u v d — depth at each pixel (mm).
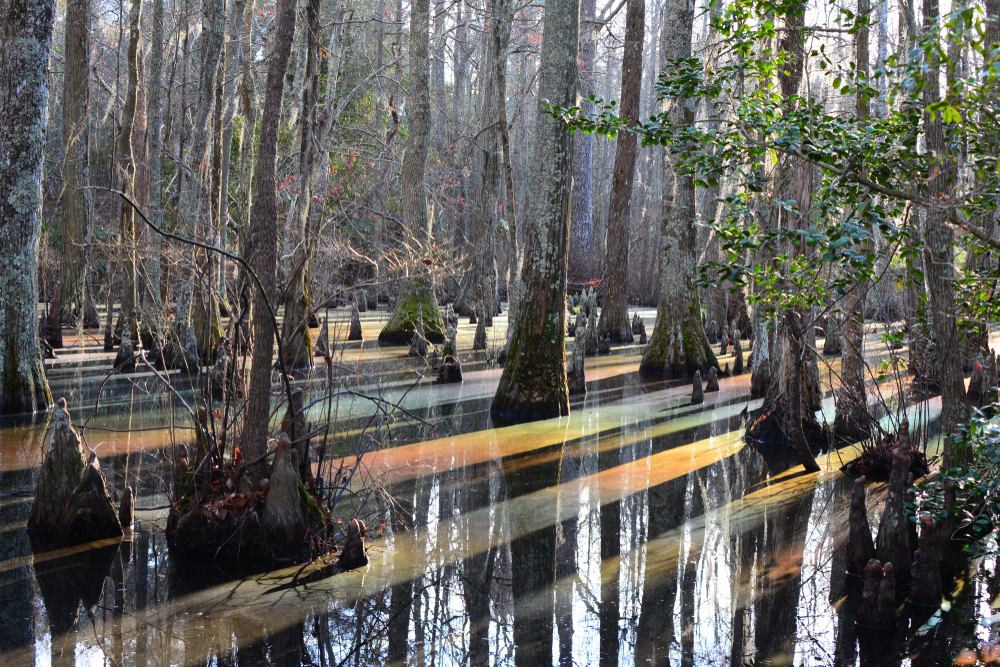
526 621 5066
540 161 11359
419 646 4695
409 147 19656
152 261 14406
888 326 9883
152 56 15617
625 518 7191
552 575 5840
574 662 4531
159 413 10891
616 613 5203
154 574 5680
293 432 6504
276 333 6332
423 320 19516
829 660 4578
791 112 5652
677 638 4844
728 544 6512
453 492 7914
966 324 6438
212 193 13078
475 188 31859
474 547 6406
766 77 6160
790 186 8602
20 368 10531
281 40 6168
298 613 5102
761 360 13359
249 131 14188
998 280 5762
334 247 8375
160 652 4543
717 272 6332
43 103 10570
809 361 11164
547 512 7340
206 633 4793
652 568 5984
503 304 34562
